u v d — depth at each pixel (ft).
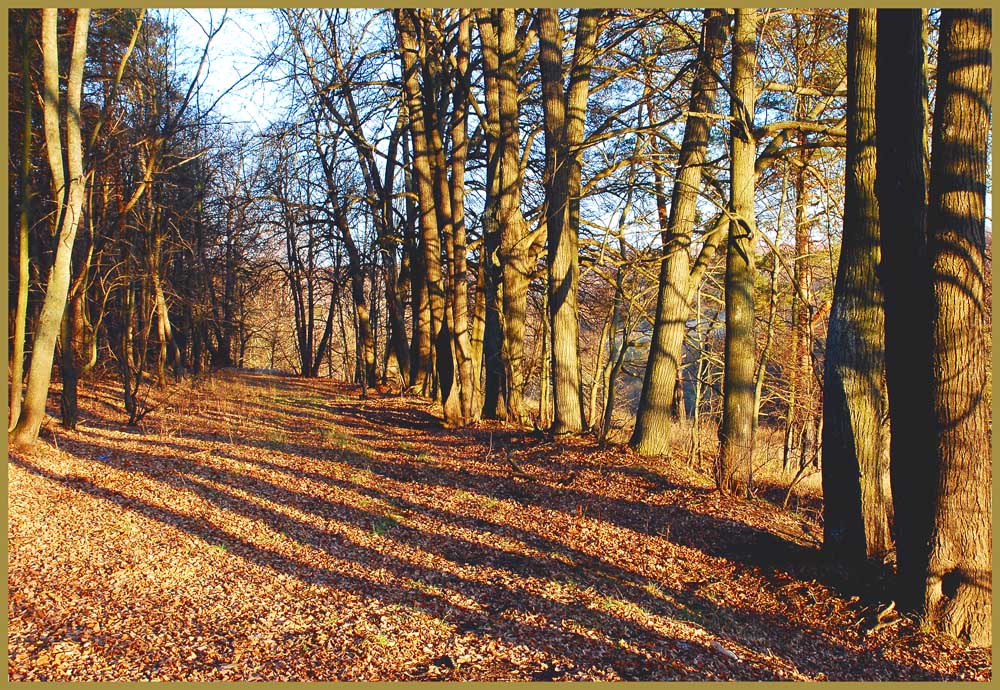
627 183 39.75
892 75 21.24
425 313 81.20
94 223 53.31
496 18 54.19
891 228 21.48
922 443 20.89
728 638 21.80
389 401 76.28
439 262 66.64
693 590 25.20
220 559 25.98
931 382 20.58
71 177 35.50
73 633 19.69
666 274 41.24
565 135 45.50
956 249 20.12
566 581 25.43
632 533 30.22
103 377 66.69
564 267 45.83
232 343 132.57
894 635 21.04
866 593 23.18
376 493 36.09
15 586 22.02
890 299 21.70
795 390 53.83
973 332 20.16
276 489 35.12
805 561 25.88
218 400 66.39
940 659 19.84
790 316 61.57
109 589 22.62
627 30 42.39
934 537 20.83
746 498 34.27
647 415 41.86
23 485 30.76
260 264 95.45
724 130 47.55
